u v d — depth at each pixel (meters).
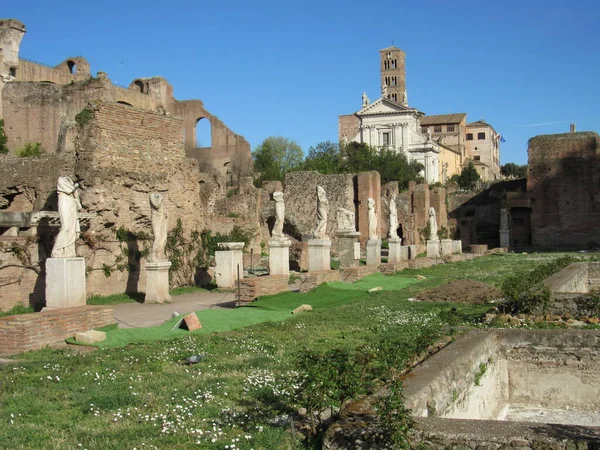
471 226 67.12
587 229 63.00
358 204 53.59
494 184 74.81
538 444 5.55
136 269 23.62
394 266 31.59
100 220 22.19
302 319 16.58
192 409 8.48
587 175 63.06
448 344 9.58
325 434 6.07
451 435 5.73
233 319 16.19
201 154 83.62
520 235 66.88
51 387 9.63
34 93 50.22
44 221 19.53
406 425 5.82
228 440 7.27
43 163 23.70
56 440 7.28
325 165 77.50
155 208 21.12
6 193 24.14
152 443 7.19
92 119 22.34
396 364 8.11
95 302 20.75
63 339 13.23
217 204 47.25
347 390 7.14
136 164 24.06
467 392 8.44
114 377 10.17
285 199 53.34
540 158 64.62
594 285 23.62
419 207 59.53
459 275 30.39
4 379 9.98
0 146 48.16
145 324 16.22
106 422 7.96
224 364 11.20
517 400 10.15
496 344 10.17
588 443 5.49
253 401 8.90
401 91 133.38
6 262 18.67
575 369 9.88
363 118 112.94
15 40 60.31
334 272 25.42
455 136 129.75
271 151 100.69
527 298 15.41
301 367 7.55
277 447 7.01
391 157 84.38
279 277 21.19
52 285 15.39
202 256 27.45
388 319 16.22
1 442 7.15
